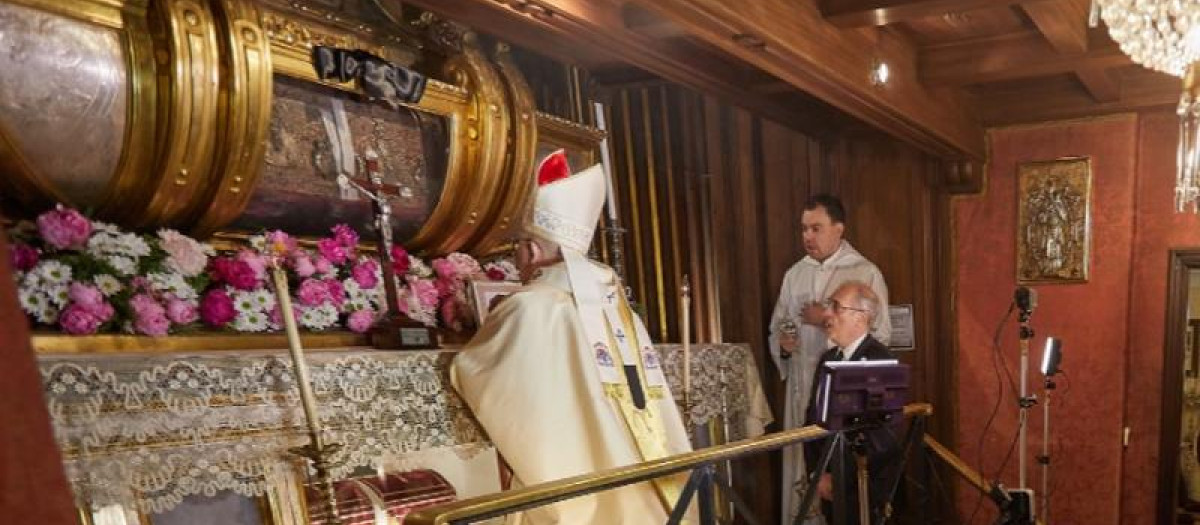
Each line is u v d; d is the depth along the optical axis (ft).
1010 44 14.71
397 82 11.63
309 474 8.79
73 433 7.00
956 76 15.19
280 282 8.38
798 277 18.51
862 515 11.12
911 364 19.33
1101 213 18.15
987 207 19.03
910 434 12.74
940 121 16.51
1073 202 18.33
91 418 7.13
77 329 8.27
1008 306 18.86
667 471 8.27
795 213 19.65
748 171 19.62
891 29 14.33
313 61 10.95
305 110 11.03
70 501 2.54
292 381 8.66
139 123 9.29
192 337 9.30
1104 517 18.11
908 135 16.52
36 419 2.48
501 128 12.98
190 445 7.77
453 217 13.03
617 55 13.38
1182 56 10.83
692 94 19.21
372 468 9.92
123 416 7.34
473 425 10.40
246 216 10.53
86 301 8.32
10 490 2.40
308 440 8.64
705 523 8.62
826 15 12.17
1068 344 18.42
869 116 14.97
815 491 10.03
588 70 18.20
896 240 19.44
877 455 14.75
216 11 9.68
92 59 8.90
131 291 8.82
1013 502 13.44
